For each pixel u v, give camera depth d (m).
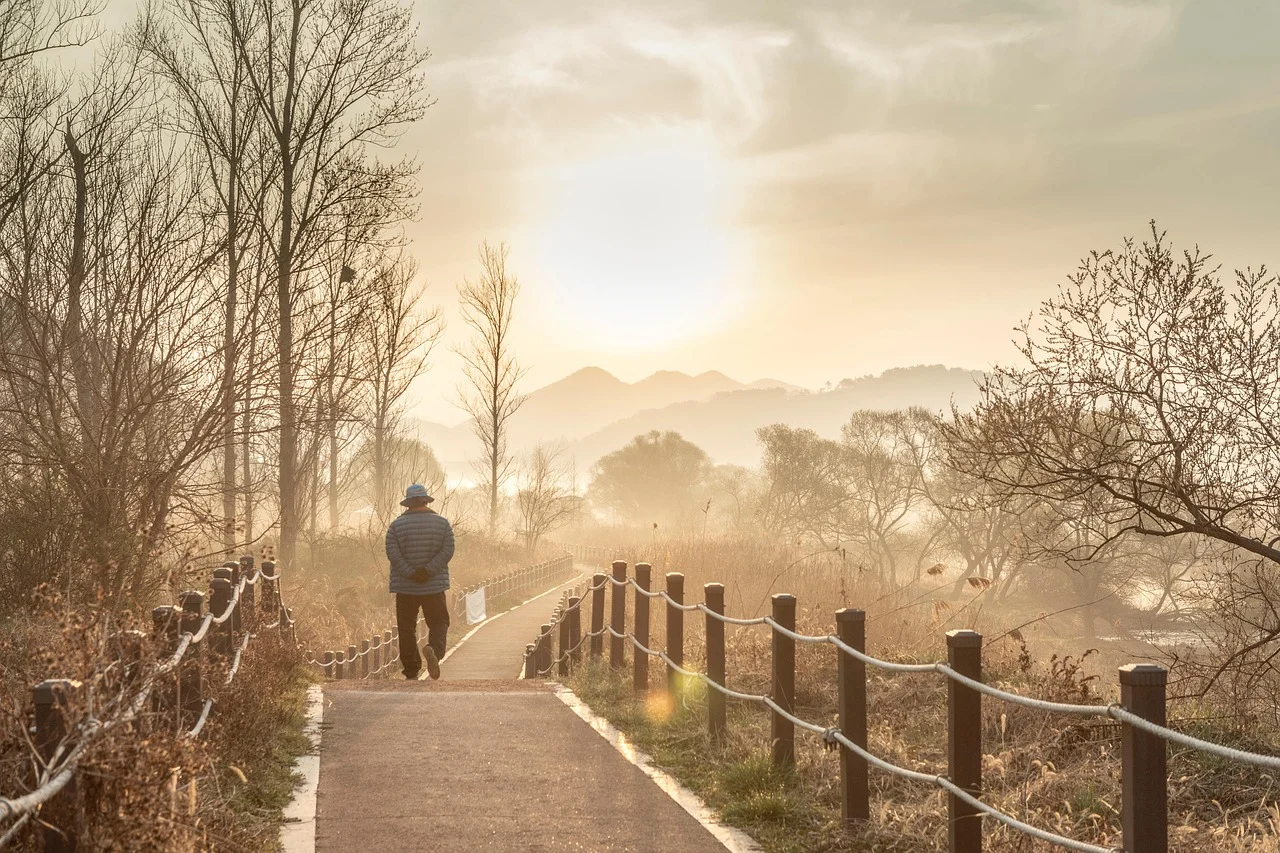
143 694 4.28
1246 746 7.75
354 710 9.28
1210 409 10.86
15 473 12.78
